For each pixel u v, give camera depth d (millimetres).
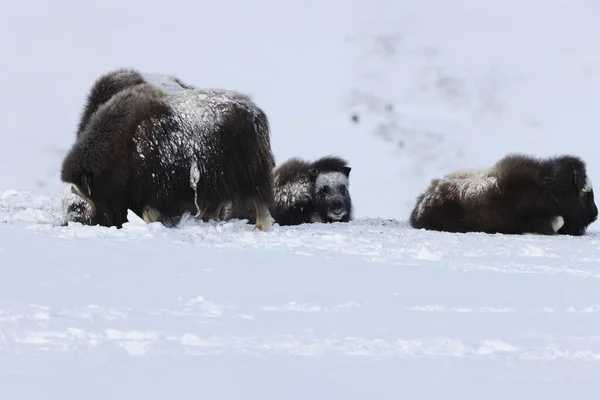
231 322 19984
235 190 44562
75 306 21016
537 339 19516
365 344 17953
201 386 13664
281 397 13156
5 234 35000
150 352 16266
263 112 45875
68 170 42469
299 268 31297
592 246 48594
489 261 37625
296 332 19047
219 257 32812
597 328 21297
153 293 23781
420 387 14289
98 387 13289
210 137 43719
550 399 13648
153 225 40594
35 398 12438
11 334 17297
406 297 25672
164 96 44219
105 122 42875
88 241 34594
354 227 52969
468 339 19156
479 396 13750
